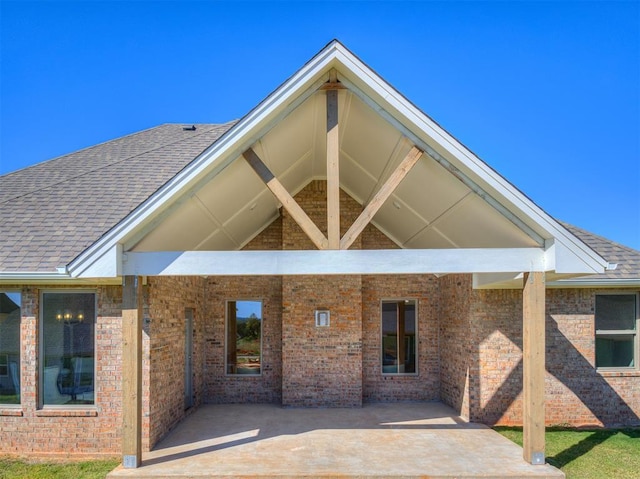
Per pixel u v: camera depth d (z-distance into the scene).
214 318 12.44
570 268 7.12
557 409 10.34
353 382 11.69
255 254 7.10
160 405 8.76
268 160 8.63
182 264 7.07
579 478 7.10
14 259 8.00
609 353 10.59
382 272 7.11
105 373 8.34
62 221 9.06
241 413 10.96
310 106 7.79
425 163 7.59
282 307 11.96
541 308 7.29
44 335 8.57
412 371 12.48
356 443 8.50
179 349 10.02
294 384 11.68
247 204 9.66
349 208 12.32
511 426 9.93
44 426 8.29
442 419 10.35
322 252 7.10
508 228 7.62
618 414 10.34
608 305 10.66
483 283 9.63
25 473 7.37
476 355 10.18
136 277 7.16
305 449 8.13
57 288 8.59
